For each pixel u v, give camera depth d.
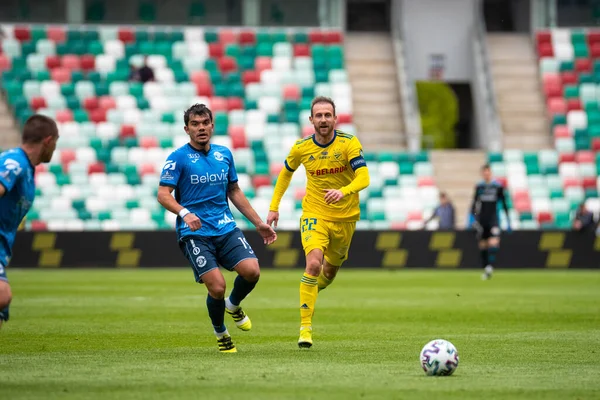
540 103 122.88
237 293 30.33
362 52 127.56
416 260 90.50
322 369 25.83
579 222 94.88
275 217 33.59
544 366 26.78
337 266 34.66
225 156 30.30
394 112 121.69
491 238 77.44
